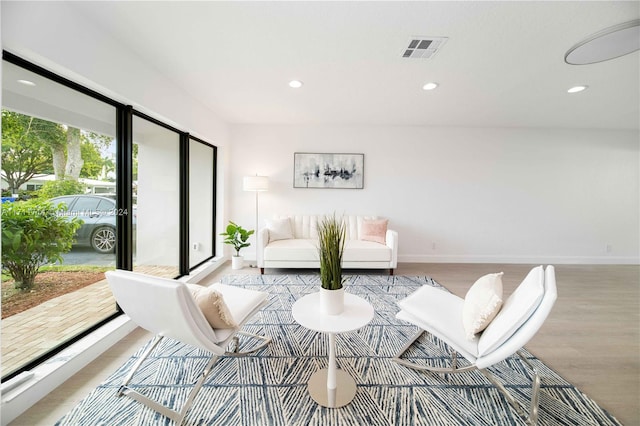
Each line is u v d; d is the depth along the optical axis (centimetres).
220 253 394
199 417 125
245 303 166
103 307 192
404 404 134
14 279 139
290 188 411
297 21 161
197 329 121
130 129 206
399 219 415
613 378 154
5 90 132
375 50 193
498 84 250
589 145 408
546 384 149
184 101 270
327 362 165
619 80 239
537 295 118
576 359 171
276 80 244
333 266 137
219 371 156
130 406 129
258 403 133
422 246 416
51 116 154
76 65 149
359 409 130
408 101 298
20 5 121
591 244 414
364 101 299
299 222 394
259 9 151
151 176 250
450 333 142
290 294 274
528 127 403
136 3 145
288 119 375
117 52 179
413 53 197
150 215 250
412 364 161
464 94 276
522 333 118
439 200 414
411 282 318
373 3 146
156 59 206
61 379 142
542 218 413
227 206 401
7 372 133
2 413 118
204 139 333
